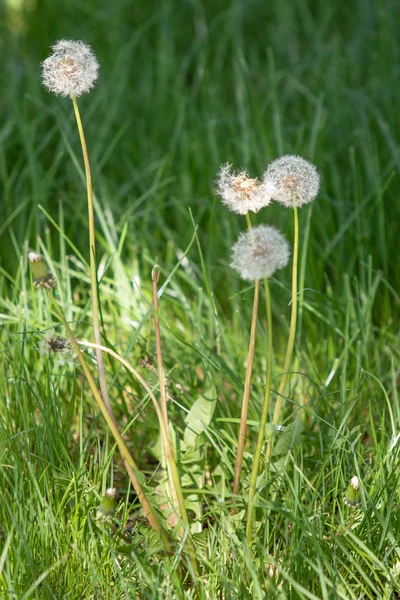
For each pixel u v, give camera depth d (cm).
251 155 208
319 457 139
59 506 129
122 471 142
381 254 181
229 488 137
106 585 126
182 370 154
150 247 187
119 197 201
